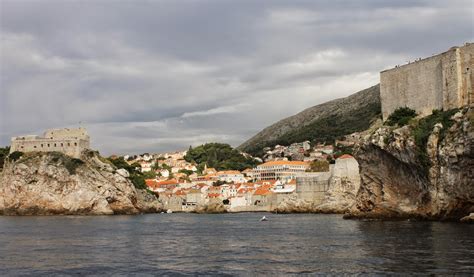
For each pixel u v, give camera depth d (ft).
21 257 177.27
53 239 248.93
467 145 249.55
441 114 289.74
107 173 647.15
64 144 631.97
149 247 210.38
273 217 489.67
